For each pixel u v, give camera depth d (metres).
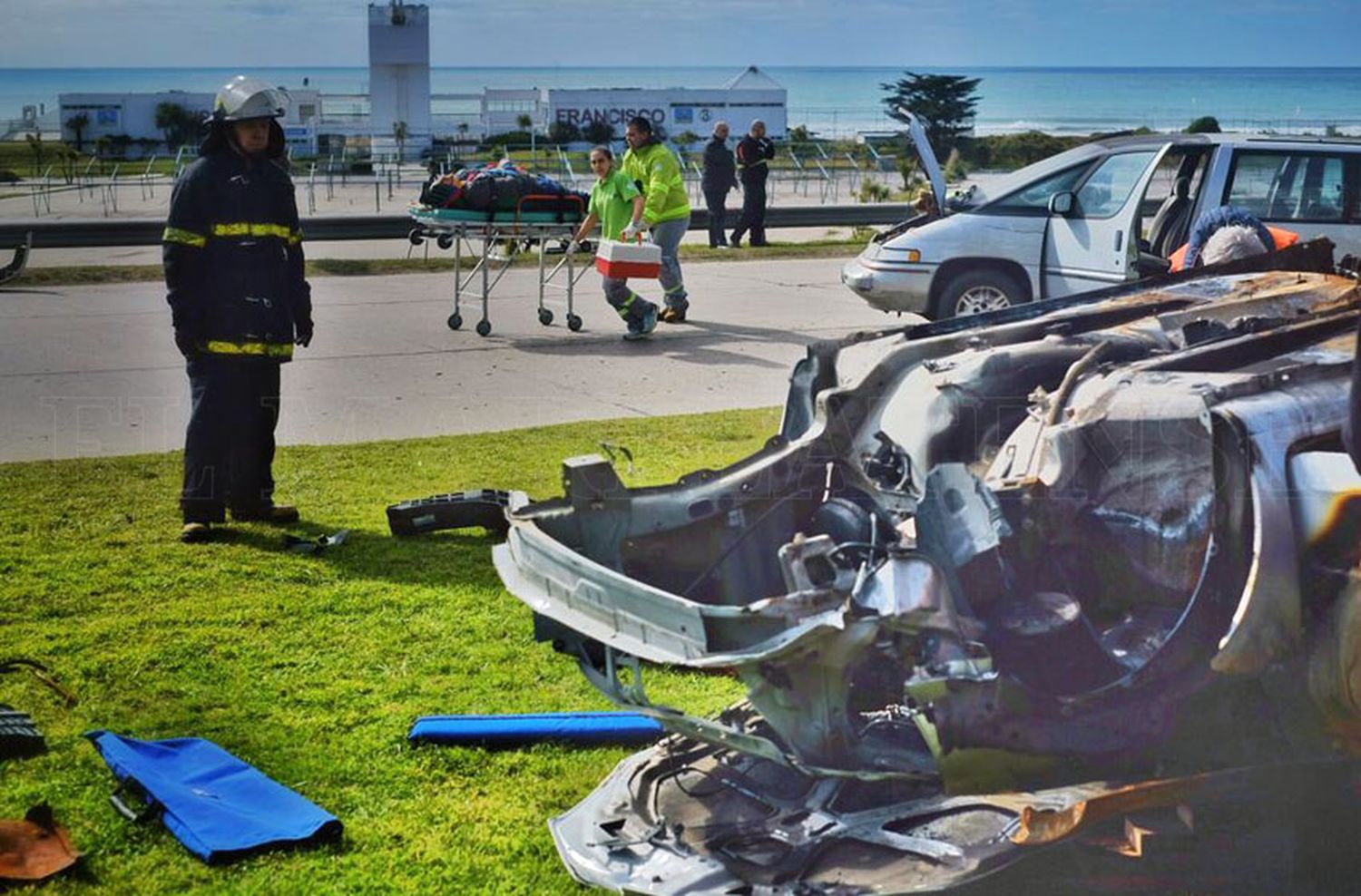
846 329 14.77
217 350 7.73
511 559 4.82
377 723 5.55
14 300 16.83
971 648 4.02
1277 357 4.91
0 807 4.81
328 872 4.45
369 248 23.34
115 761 5.03
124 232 21.41
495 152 45.59
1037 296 13.31
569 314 14.50
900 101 50.41
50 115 62.03
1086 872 4.36
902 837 4.18
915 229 13.79
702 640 4.09
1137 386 4.66
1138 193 12.59
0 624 6.57
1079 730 4.18
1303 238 12.41
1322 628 4.28
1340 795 4.43
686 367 12.62
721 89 59.53
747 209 23.17
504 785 5.06
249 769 5.03
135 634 6.46
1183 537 4.44
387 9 62.19
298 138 49.72
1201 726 4.46
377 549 7.72
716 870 4.23
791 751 4.24
